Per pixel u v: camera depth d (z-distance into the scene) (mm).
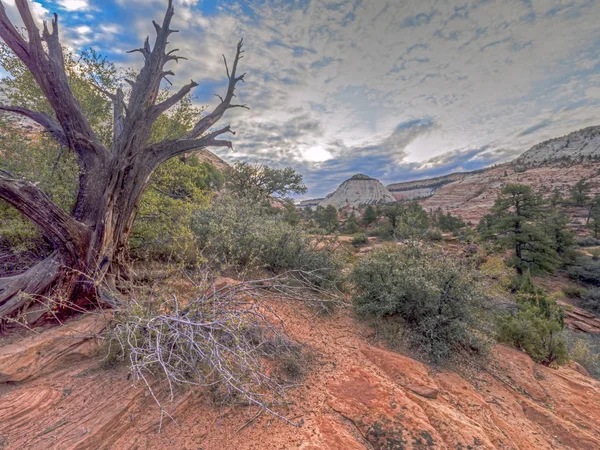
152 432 2469
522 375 5172
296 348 4109
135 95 4660
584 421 4191
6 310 3447
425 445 2715
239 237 6637
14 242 4547
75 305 3557
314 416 2965
